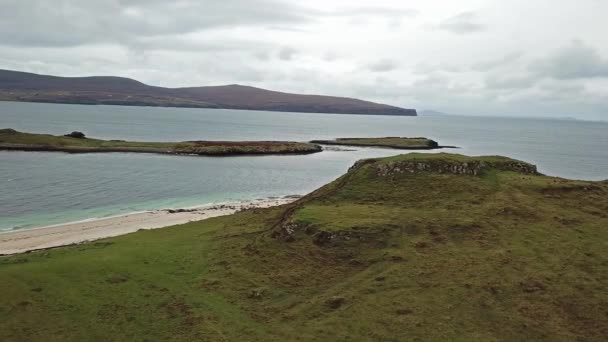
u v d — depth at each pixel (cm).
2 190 6462
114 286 2494
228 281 2638
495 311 2269
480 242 3009
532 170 4688
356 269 2728
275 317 2267
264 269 2783
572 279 2533
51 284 2456
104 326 2119
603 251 2897
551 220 3369
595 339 2075
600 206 3731
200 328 2122
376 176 4281
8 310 2175
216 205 6091
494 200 3700
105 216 5266
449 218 3328
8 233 4381
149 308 2289
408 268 2664
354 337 2084
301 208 3688
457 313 2250
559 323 2181
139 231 4034
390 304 2328
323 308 2323
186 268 2819
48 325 2092
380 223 3142
